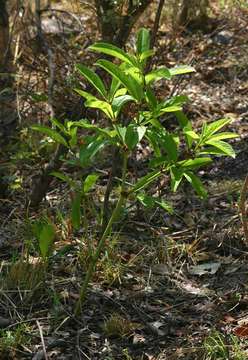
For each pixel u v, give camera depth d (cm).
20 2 827
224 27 1205
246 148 862
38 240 583
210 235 668
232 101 1001
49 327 536
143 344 518
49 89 770
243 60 1099
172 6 1127
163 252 634
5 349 509
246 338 520
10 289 579
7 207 735
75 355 507
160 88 999
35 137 801
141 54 493
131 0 687
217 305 565
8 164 745
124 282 595
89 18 1060
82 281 590
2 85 805
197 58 1077
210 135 505
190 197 748
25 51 903
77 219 536
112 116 492
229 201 741
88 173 785
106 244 635
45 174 705
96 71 734
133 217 697
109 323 532
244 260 637
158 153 514
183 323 543
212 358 497
